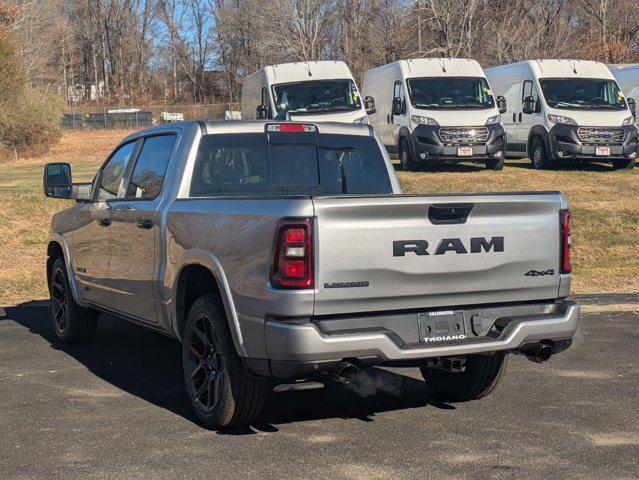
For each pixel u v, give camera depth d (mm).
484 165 24578
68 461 4984
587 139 23031
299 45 61875
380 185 7012
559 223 5598
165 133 6789
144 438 5406
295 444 5281
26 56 69688
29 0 71562
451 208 5215
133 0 99938
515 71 25406
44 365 7434
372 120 26078
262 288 5043
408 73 23281
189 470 4828
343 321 5070
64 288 8219
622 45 55281
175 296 5984
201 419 5629
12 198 17906
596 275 12758
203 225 5660
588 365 7340
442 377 6328
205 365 5641
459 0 51625
